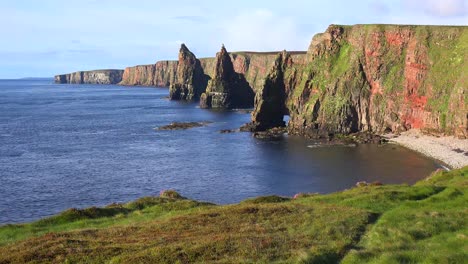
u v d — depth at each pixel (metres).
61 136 171.75
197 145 150.00
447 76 153.38
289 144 150.50
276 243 27.69
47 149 142.75
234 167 115.81
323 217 33.78
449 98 146.62
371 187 47.88
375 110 170.62
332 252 26.08
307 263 24.27
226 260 24.64
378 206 37.88
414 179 99.69
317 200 42.16
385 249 26.23
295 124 179.00
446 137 141.75
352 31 192.38
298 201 42.66
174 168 115.25
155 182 100.75
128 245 28.12
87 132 182.62
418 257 24.48
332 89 179.00
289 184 97.88
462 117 136.25
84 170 112.69
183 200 49.22
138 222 37.19
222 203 84.19
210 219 35.09
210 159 126.38
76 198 88.06
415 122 159.38
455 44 159.88
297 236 29.36
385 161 119.62
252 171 111.00
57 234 32.25
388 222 32.00
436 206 36.94
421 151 130.88
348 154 130.62
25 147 146.50
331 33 196.38
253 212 36.59
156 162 122.62
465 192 41.00
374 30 180.50
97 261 25.48
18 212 78.75
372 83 175.00
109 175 107.38
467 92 137.88
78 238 30.84
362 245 27.92
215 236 29.45
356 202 39.44
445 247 26.45
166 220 35.88
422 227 30.58
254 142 155.12
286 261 24.56
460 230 29.91
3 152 136.88
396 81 169.50
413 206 37.25
